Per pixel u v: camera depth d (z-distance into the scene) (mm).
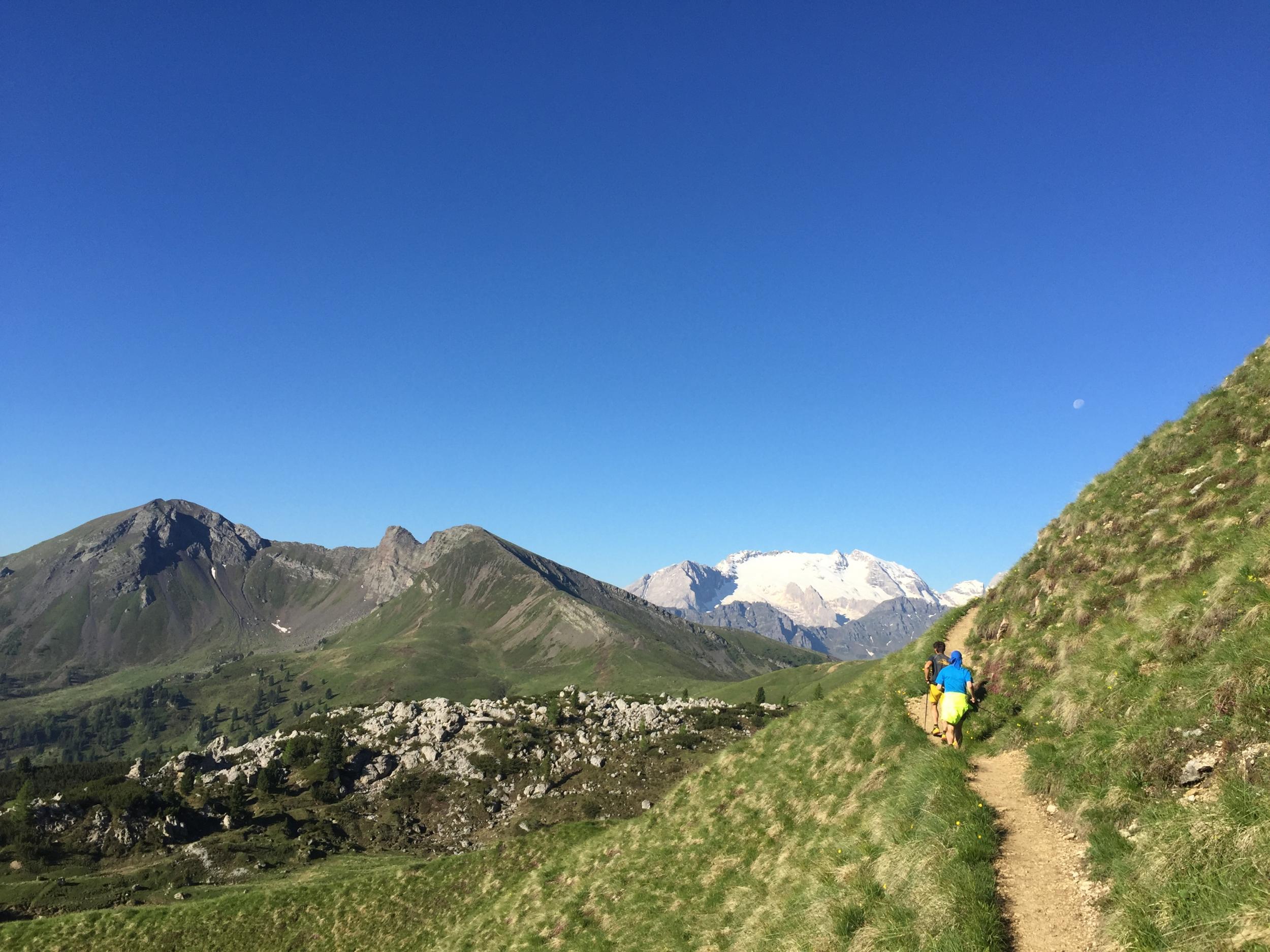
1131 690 18234
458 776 121812
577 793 115062
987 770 20766
